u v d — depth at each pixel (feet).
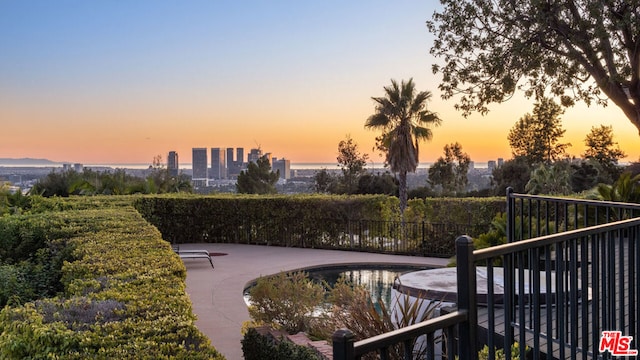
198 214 51.57
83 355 7.59
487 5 33.88
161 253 16.43
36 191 58.03
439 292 16.16
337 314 17.37
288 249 48.01
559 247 8.41
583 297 9.06
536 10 31.58
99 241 18.74
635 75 30.35
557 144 143.84
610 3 29.19
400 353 14.02
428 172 131.03
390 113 75.05
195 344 8.57
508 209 19.20
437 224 44.68
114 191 61.62
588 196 35.65
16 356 8.18
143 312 9.82
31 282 18.93
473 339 6.56
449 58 35.99
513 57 33.01
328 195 53.01
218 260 41.42
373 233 47.80
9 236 25.32
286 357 12.44
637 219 10.14
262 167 106.11
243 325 21.27
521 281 7.71
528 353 11.95
